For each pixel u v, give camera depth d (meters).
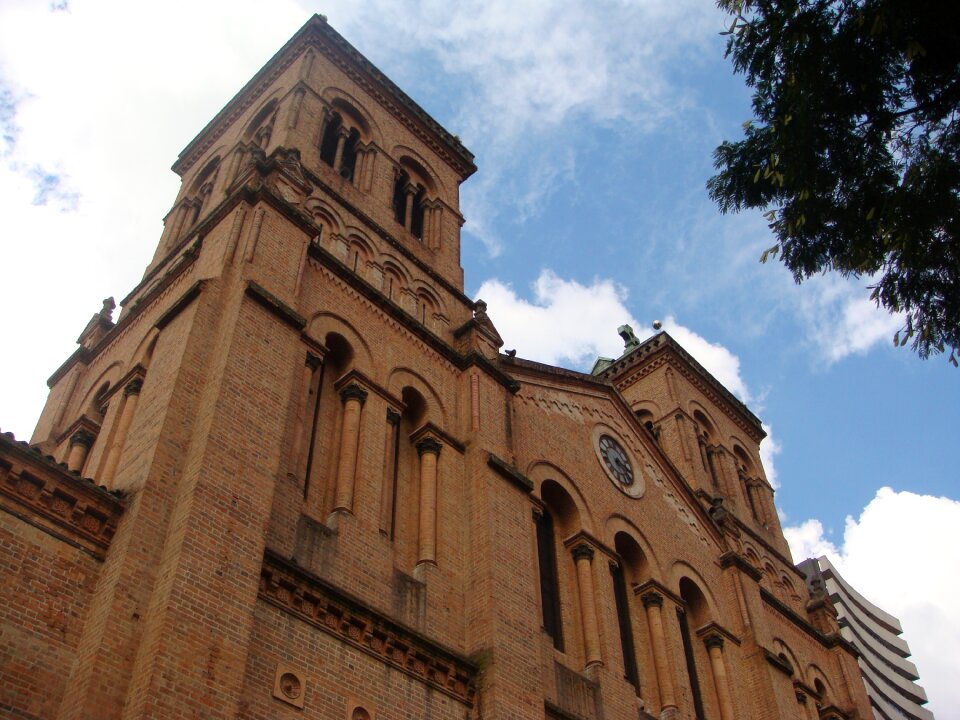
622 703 25.67
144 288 31.36
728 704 30.12
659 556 31.92
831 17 16.39
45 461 17.22
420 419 26.50
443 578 23.09
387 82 39.22
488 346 30.73
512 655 22.03
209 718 15.34
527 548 25.08
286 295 23.55
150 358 25.05
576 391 33.69
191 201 37.31
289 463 21.55
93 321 30.83
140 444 19.30
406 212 35.91
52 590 16.28
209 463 18.31
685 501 35.50
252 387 20.41
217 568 17.08
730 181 18.55
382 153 36.25
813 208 17.12
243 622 16.83
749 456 49.41
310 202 29.61
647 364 49.47
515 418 29.84
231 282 22.92
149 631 15.88
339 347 25.56
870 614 128.50
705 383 50.34
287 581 18.72
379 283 29.86
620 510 31.56
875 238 16.77
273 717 16.92
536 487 28.58
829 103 16.48
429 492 24.58
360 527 21.92
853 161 16.83
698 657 31.11
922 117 16.48
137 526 17.22
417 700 19.94
